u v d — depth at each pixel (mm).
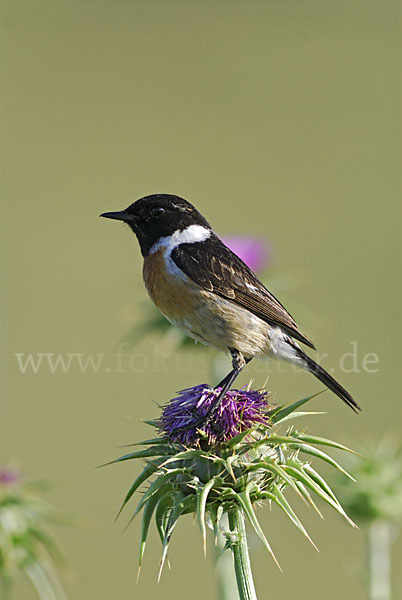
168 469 5848
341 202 20656
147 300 10898
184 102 23094
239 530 5902
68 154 21000
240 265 8008
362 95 23500
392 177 21375
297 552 13055
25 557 7914
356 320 17266
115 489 14086
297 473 5801
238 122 22672
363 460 8859
